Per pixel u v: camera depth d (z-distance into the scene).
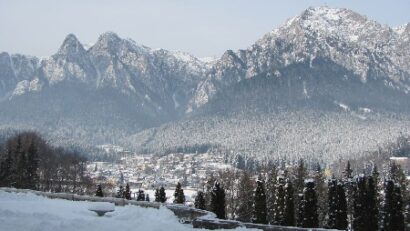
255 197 85.62
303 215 79.81
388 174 94.38
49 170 154.62
